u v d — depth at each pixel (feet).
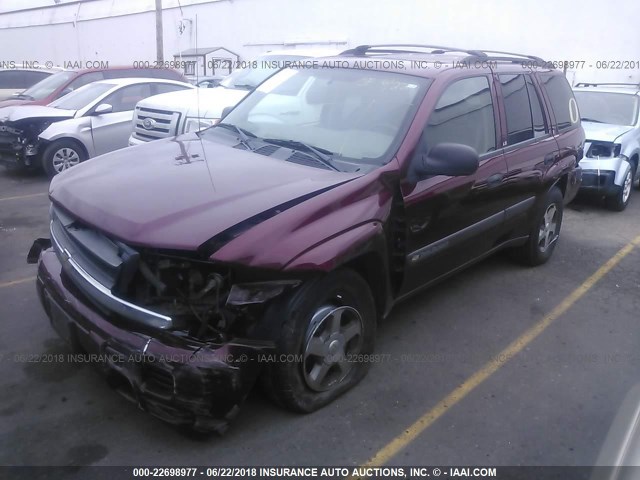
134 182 10.95
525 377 12.84
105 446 10.07
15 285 16.20
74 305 10.31
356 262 11.25
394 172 11.87
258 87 16.07
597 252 21.50
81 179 11.48
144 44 86.12
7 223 22.18
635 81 45.39
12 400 11.14
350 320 11.36
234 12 74.54
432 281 13.93
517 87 16.67
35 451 9.88
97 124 31.35
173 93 27.35
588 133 27.43
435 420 11.19
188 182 10.87
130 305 9.52
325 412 11.19
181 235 9.23
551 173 17.63
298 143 13.00
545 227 18.89
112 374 9.82
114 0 90.79
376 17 61.36
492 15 52.47
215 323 9.72
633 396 8.05
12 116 29.99
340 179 11.31
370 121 13.01
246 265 9.29
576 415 11.57
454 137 13.66
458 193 13.46
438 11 56.13
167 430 10.52
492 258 19.97
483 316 15.61
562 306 16.51
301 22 68.33
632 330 15.31
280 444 10.29
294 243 9.78
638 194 32.40
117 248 9.72
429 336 14.38
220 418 9.56
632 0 44.47
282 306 9.94
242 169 11.64
